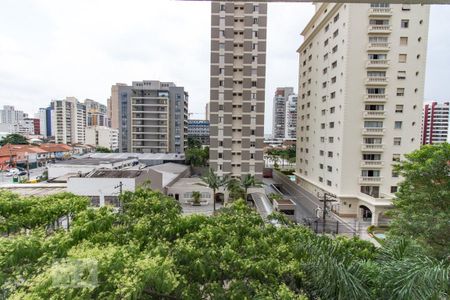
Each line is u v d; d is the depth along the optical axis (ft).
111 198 76.33
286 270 21.50
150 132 214.69
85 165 114.21
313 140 117.60
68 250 19.61
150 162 171.53
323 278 18.67
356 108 90.58
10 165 168.35
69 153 236.02
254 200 100.94
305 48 128.77
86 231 23.77
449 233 40.29
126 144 219.61
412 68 88.69
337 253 20.33
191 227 28.78
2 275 15.99
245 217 32.83
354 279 17.19
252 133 115.34
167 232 26.58
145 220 28.19
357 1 13.37
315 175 114.93
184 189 106.63
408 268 17.10
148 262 17.16
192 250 21.81
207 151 180.04
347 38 88.69
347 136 91.25
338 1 13.43
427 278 15.81
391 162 90.63
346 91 90.02
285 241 27.99
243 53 112.57
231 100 113.50
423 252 22.00
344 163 91.91
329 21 101.55
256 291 19.04
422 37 87.76
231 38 111.24
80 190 76.18
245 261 21.66
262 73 113.39
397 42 88.07
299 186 132.16
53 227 35.96
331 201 88.84
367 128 89.66
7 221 32.14
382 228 80.12
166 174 124.26
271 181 166.30
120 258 17.42
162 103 213.05
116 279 15.66
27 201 36.70
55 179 97.50
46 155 203.41
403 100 89.51
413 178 47.29
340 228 81.76
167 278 16.80
